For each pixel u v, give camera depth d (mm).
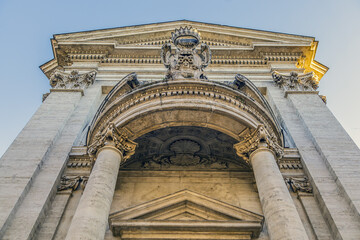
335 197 8844
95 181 7637
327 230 8258
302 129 12094
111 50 17469
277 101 14062
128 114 9484
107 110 9961
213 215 8773
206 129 10422
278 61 17203
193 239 8008
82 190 9273
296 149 10883
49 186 9062
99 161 8289
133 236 8062
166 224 8000
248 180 10438
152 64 17141
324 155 10250
